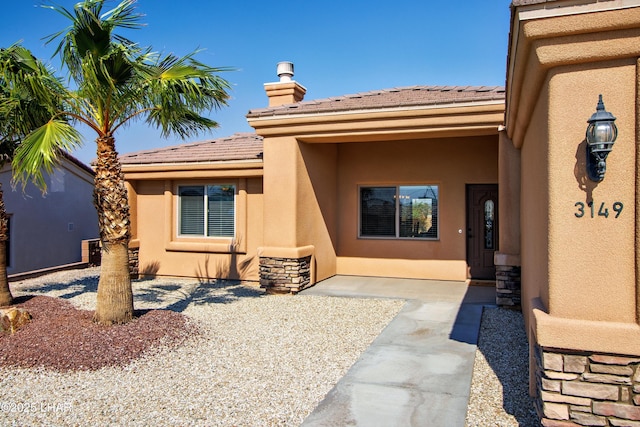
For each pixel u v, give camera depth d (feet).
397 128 33.65
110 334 24.64
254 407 17.03
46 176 61.05
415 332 25.81
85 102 27.25
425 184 43.34
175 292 39.70
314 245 40.47
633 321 12.82
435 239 43.04
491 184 41.60
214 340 25.16
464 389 18.06
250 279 43.47
